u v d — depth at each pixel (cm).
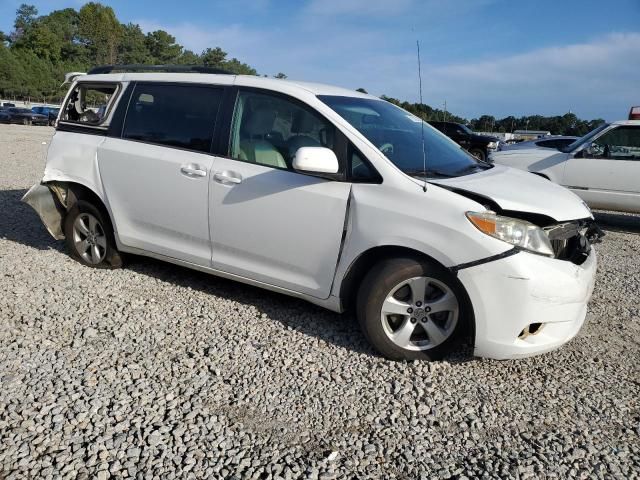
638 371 358
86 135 485
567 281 321
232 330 386
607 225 908
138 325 387
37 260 520
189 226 424
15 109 3916
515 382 335
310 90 393
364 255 352
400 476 249
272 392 310
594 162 841
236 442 266
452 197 327
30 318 390
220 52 9981
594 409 310
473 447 272
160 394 303
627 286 544
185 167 416
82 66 10600
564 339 335
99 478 237
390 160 352
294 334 383
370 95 459
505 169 421
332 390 315
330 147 364
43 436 262
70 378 314
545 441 279
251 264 401
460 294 332
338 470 251
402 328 344
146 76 461
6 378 310
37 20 11531
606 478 253
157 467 246
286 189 371
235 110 407
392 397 311
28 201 509
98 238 495
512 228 316
